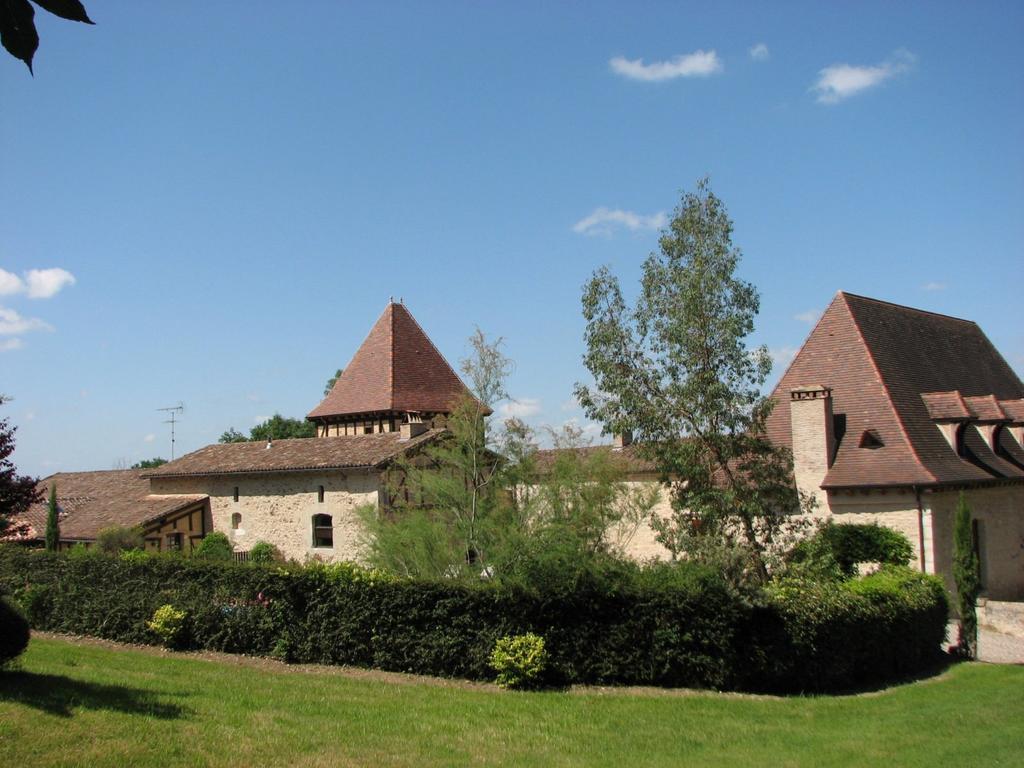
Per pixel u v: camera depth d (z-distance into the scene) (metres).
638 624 14.40
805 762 9.72
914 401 25.81
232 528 32.66
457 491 18.42
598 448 21.02
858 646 15.18
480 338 19.38
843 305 27.91
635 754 10.01
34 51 3.04
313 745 9.34
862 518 23.58
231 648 16.39
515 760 9.45
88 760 8.06
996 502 25.92
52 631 18.81
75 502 37.03
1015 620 22.02
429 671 14.71
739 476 17.62
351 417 36.59
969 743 10.51
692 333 17.09
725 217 17.44
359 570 16.03
